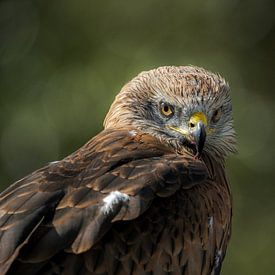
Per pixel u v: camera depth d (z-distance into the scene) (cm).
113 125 1162
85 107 1761
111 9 1861
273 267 1769
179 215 976
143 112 1145
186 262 977
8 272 885
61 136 1766
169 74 1150
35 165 1780
